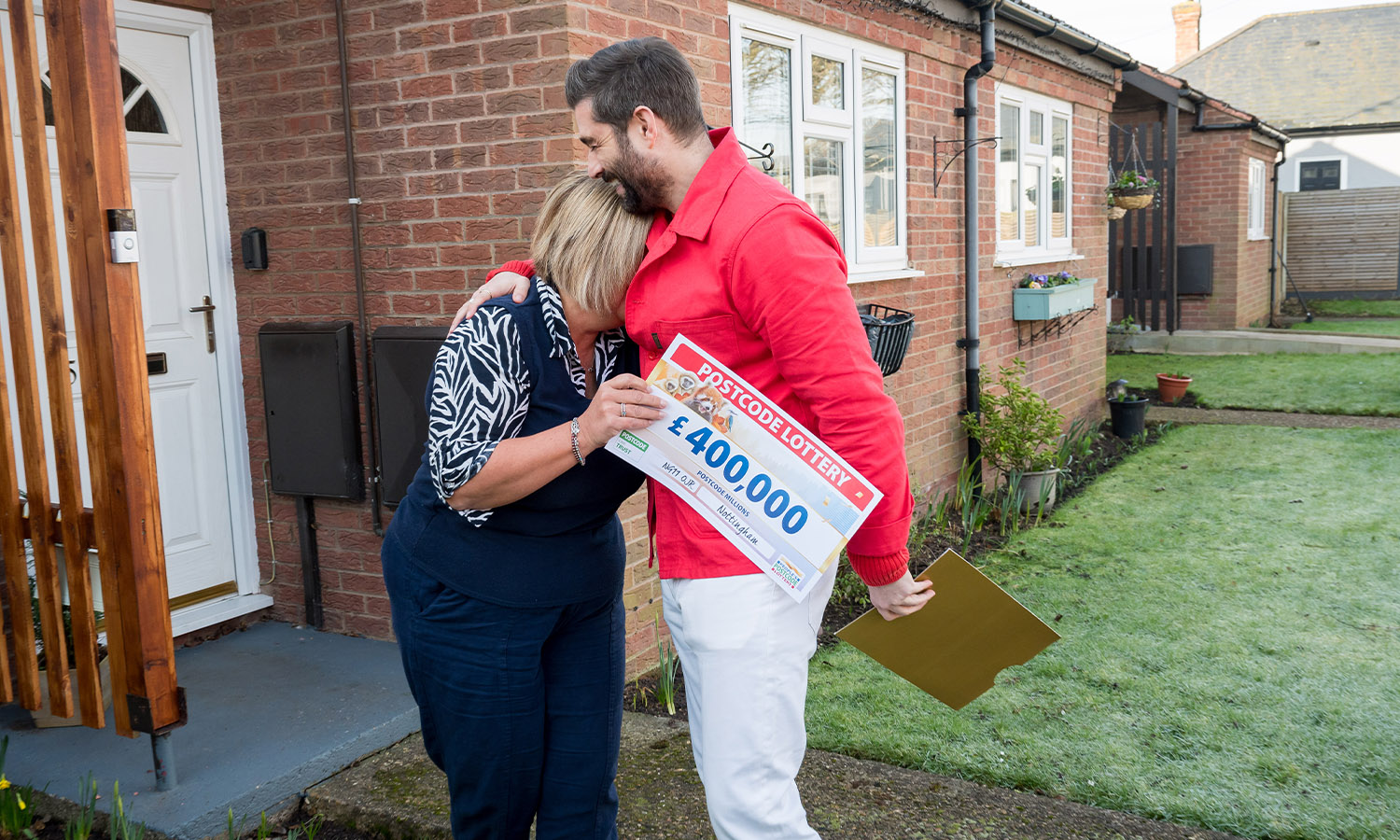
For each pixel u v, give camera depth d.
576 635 1.98
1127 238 14.24
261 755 2.92
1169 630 4.14
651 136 1.69
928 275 5.89
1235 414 9.38
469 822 1.98
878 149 5.45
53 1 2.47
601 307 1.79
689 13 3.74
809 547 1.65
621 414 1.66
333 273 3.74
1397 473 6.84
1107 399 9.16
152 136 3.72
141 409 2.56
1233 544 5.37
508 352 1.75
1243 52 23.33
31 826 2.69
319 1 3.62
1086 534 5.70
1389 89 21.16
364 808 2.74
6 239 2.71
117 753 2.95
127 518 2.57
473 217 3.45
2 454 2.85
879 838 2.55
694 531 1.77
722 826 1.78
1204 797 2.79
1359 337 13.36
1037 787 2.87
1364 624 4.13
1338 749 3.06
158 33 3.72
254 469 4.03
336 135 3.66
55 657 2.84
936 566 1.79
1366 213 19.45
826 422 1.64
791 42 4.62
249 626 4.01
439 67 3.44
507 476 1.71
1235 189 14.49
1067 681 3.64
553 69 3.25
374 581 3.82
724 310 1.67
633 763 2.96
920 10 5.52
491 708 1.87
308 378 3.76
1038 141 7.54
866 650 1.91
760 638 1.74
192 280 3.87
